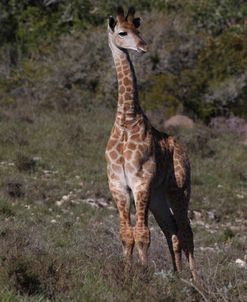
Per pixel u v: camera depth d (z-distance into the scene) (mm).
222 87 96812
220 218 57781
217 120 92812
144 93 97688
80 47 104375
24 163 63688
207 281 28312
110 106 98750
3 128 77250
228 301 26578
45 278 27031
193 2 122000
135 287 26766
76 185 60188
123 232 32344
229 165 71750
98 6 119812
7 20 117438
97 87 101688
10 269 26859
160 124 88250
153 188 33406
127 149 32656
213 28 120375
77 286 26891
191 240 34875
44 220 49531
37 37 114938
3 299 24672
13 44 115062
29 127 79688
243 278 32250
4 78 107875
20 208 52375
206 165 71000
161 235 46219
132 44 33031
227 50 99688
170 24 103375
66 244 41281
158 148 33562
